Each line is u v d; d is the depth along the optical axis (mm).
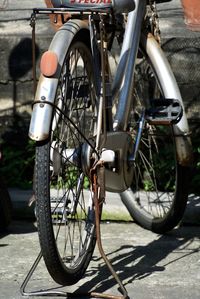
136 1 5320
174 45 6770
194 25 6188
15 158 6875
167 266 5332
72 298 4812
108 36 5074
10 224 6223
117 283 5023
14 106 6930
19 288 4992
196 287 4996
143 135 5914
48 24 7066
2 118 6949
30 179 6852
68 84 4754
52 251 4465
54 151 4570
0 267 5352
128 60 5238
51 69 4418
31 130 4387
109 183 4910
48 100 4410
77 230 5383
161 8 7055
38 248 5703
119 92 5168
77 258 4914
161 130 6488
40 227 4426
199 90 6754
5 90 6926
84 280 5082
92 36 4727
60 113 4598
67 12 4562
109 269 4816
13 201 6391
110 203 6285
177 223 5840
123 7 4773
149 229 6039
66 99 4754
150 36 5652
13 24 7137
